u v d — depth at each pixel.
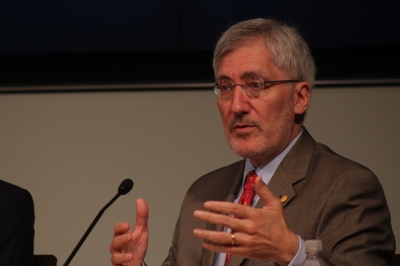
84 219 7.54
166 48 7.73
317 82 7.53
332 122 7.50
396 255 5.28
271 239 3.79
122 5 7.79
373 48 7.50
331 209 4.57
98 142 7.70
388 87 7.50
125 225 4.62
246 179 5.24
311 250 3.46
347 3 7.54
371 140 7.44
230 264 4.71
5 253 5.39
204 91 7.71
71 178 7.64
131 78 7.74
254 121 4.86
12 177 7.66
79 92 7.80
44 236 7.52
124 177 7.62
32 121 7.77
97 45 7.78
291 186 4.86
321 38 7.54
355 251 4.36
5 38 7.80
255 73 4.86
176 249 5.54
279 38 4.98
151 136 7.68
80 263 7.44
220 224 3.73
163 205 7.54
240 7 7.62
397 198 7.30
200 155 7.61
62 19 7.80
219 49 5.04
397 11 7.50
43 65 7.78
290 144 5.14
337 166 4.86
